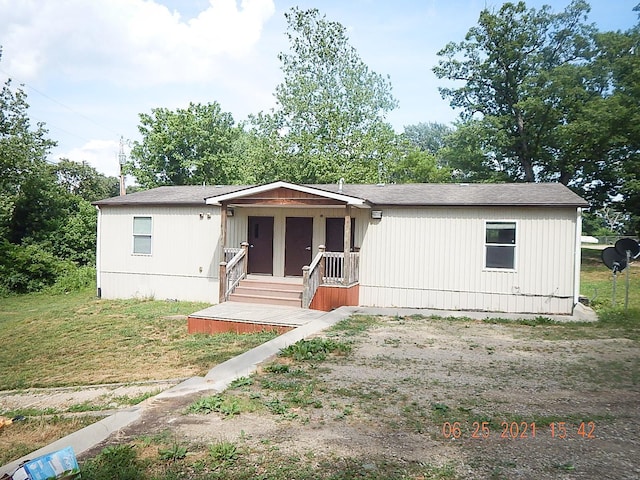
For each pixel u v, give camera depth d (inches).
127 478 141.8
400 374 260.5
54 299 711.1
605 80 1077.8
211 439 172.4
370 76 1492.4
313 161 1250.6
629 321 435.2
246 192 519.2
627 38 1055.0
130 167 1390.3
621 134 970.7
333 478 141.8
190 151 1418.6
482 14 1242.0
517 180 1229.1
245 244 557.9
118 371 321.4
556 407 207.5
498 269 500.7
